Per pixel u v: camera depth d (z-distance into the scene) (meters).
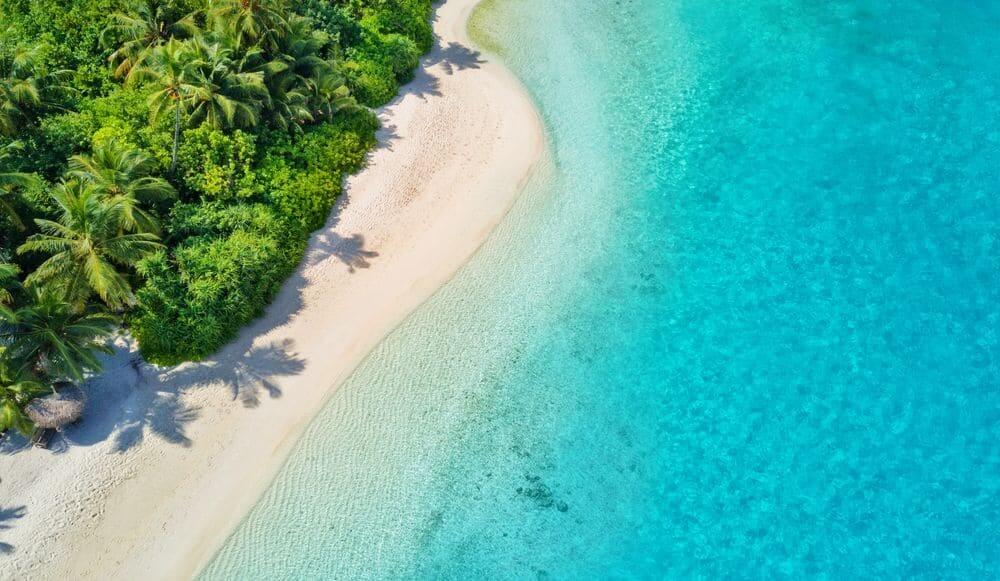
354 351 34.31
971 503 30.47
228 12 38.06
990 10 49.97
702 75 46.97
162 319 32.53
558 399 33.28
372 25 46.84
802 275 37.34
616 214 39.69
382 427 32.16
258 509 29.92
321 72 41.41
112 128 36.94
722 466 31.61
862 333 35.19
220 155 37.44
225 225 35.22
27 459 29.75
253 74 37.31
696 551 29.58
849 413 32.84
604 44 49.03
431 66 47.38
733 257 38.12
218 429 31.61
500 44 49.03
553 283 36.94
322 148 40.06
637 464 31.69
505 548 29.53
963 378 33.72
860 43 48.50
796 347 34.91
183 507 29.70
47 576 27.72
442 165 41.41
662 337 35.31
